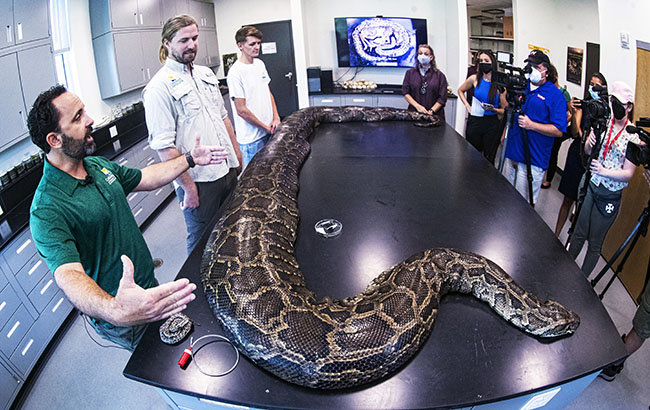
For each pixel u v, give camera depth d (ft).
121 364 12.14
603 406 10.19
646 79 12.06
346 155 15.43
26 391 11.35
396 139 17.04
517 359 6.58
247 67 16.80
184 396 6.57
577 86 15.97
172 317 7.33
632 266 13.64
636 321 10.45
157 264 15.05
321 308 7.21
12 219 12.43
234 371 6.46
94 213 8.07
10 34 13.65
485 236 9.94
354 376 6.11
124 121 21.01
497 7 19.15
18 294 11.44
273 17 32.94
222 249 8.58
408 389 6.12
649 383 10.75
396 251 9.45
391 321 6.72
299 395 6.09
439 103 21.68
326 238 10.03
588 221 12.86
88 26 20.12
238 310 6.99
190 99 12.10
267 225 9.55
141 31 22.54
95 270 8.46
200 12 29.99
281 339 6.41
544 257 9.07
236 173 14.85
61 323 13.21
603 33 14.08
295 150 14.71
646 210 11.33
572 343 6.86
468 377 6.27
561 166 21.18
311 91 27.35
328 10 28.37
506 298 7.37
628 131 10.34
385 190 12.45
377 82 29.55
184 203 12.49
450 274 7.97
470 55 22.85
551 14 16.16
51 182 7.69
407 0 27.35
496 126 18.65
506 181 12.88
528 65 13.96
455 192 12.22
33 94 15.21
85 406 10.89
